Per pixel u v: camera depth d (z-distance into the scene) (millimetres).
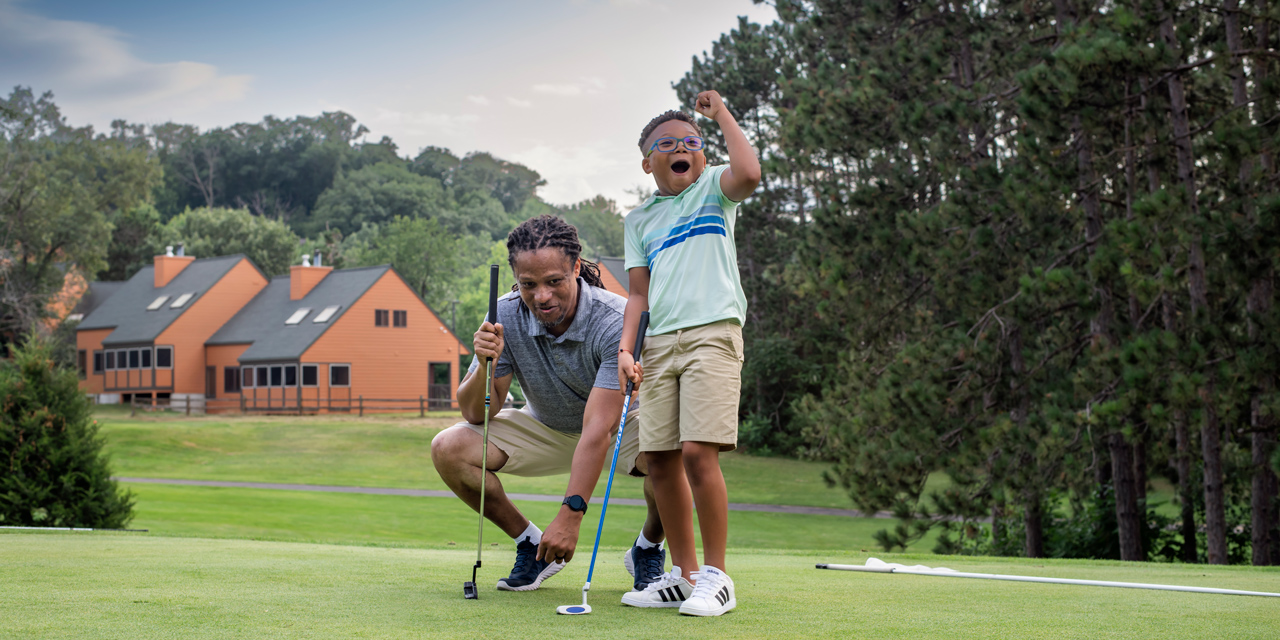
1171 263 9945
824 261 13125
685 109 28328
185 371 40094
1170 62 9516
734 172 2938
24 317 41781
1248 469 10914
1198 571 4836
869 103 12570
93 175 51375
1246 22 11594
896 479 11891
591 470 3078
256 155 95312
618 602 2945
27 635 2125
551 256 3100
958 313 14258
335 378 37406
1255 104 10359
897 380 12297
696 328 2955
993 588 3488
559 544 2949
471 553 5094
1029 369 12500
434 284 59344
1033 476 11188
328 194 87625
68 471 10344
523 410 3504
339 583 3217
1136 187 12617
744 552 6082
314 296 39719
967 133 13055
